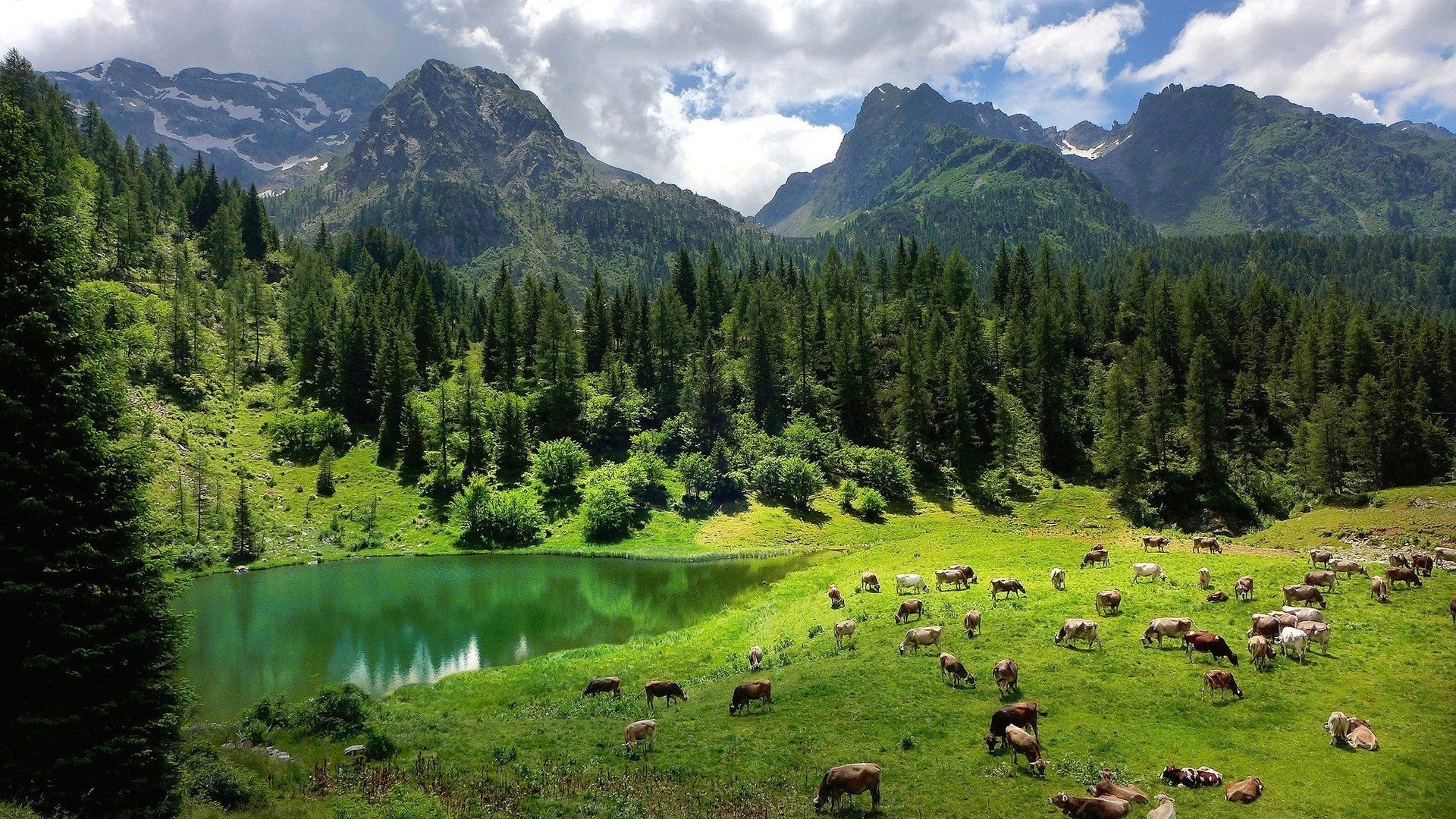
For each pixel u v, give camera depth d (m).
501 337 146.50
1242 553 53.91
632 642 48.88
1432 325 134.38
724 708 31.08
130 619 20.84
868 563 64.81
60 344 20.66
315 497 103.38
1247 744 24.02
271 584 73.31
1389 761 22.45
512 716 33.03
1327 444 96.44
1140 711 26.86
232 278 159.12
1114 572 48.00
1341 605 36.69
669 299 157.12
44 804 17.86
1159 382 110.88
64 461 19.70
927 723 27.14
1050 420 118.44
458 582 74.12
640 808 21.98
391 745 27.45
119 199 154.62
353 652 49.41
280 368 139.88
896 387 130.88
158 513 22.77
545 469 108.44
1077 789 21.75
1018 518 101.94
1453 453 103.12
